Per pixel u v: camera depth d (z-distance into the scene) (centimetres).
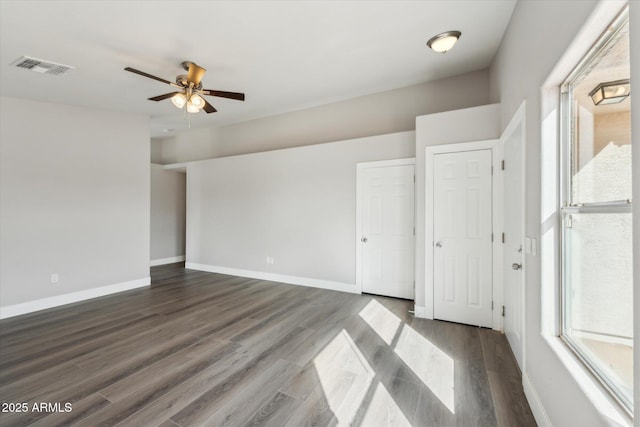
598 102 131
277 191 521
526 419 180
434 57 339
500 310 304
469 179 321
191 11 245
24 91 373
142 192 500
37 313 372
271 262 530
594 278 133
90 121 444
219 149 629
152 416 181
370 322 333
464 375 227
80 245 428
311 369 236
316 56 331
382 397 201
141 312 370
